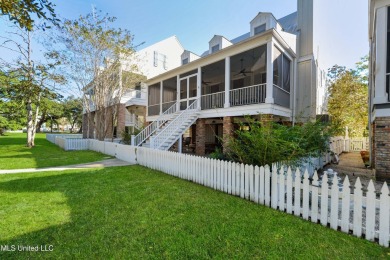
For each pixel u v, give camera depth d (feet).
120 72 48.47
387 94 19.52
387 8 19.76
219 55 33.96
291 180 12.40
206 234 9.82
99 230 10.20
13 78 45.75
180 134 33.71
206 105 37.45
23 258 8.04
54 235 9.73
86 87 49.11
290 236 9.73
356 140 52.11
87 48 44.39
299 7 37.52
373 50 26.45
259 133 15.83
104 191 16.47
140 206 13.32
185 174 20.66
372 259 8.09
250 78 43.37
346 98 44.60
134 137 37.19
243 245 8.96
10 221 11.13
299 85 36.50
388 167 19.57
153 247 8.79
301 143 16.97
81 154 40.27
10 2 10.71
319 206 12.20
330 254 8.36
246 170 14.92
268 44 27.32
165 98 52.06
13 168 26.20
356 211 9.92
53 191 16.44
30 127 53.78
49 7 12.21
